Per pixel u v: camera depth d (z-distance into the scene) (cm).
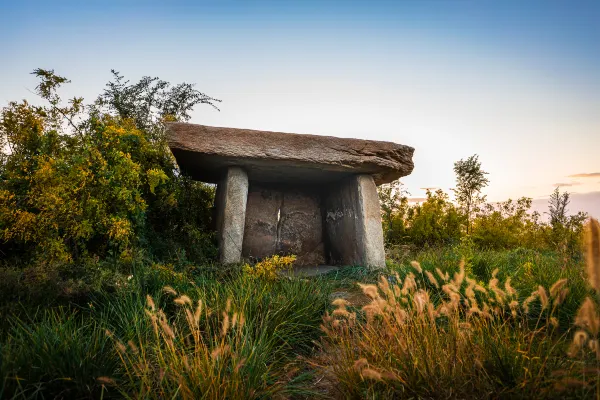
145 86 824
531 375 179
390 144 617
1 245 413
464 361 200
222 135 545
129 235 450
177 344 239
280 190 758
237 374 197
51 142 451
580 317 160
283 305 315
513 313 227
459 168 1107
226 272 457
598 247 155
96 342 221
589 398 165
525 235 948
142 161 529
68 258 388
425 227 909
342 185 695
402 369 203
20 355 195
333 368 225
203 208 658
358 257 629
